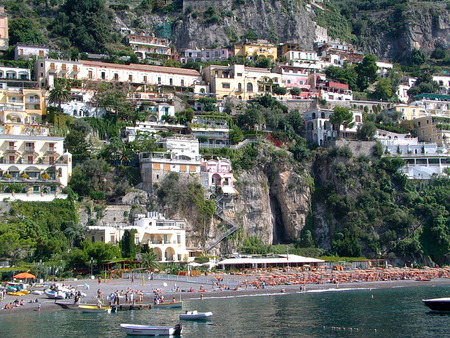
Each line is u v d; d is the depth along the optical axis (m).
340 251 191.75
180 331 93.19
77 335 91.75
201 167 186.50
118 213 165.38
